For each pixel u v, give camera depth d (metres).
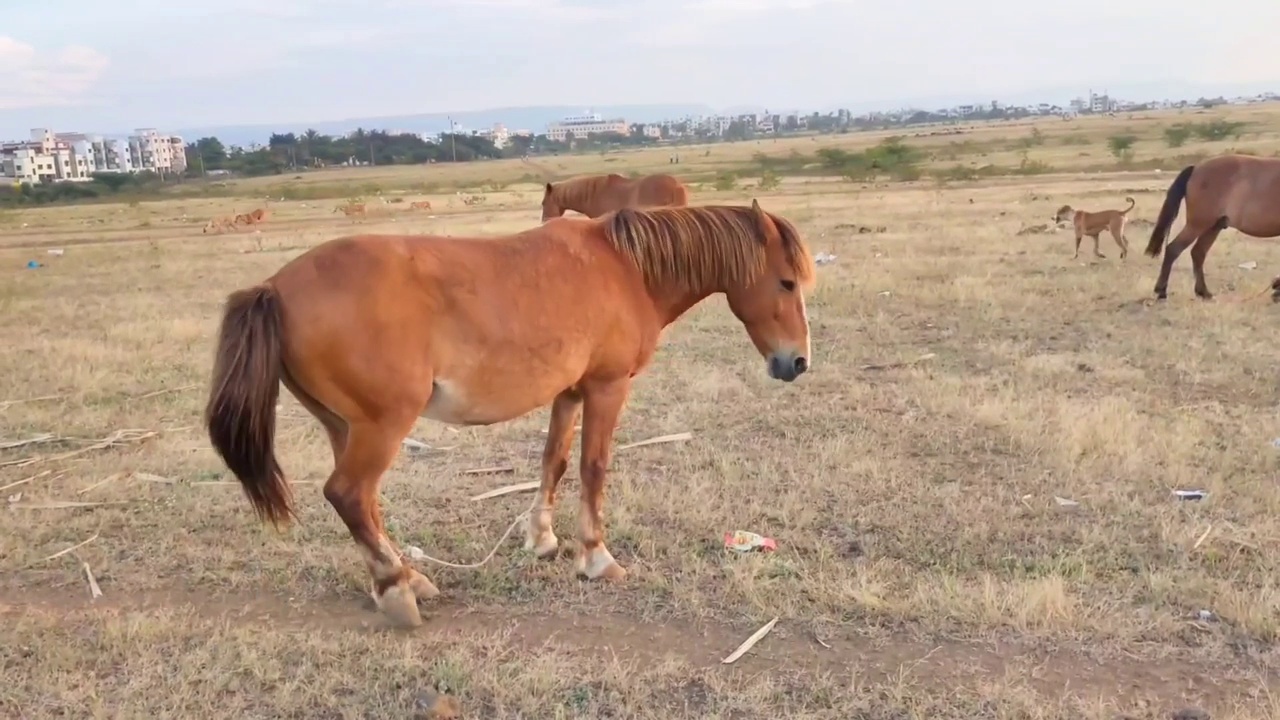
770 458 6.65
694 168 67.31
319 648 4.22
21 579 5.08
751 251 4.96
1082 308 11.45
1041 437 6.75
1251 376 8.26
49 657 4.15
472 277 4.27
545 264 4.46
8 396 8.76
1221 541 5.11
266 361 3.97
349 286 4.03
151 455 7.04
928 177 46.34
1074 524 5.43
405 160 123.12
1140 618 4.33
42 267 20.78
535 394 4.47
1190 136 63.00
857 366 9.19
